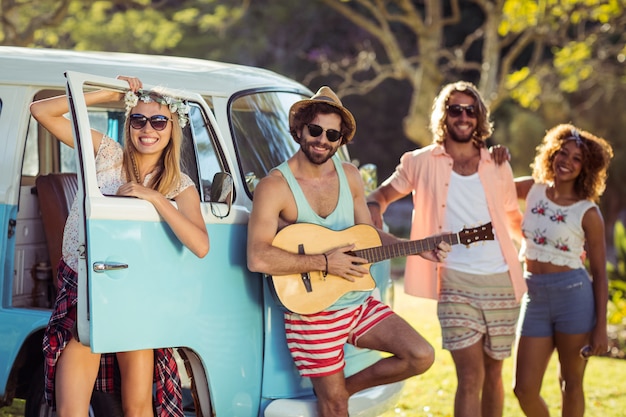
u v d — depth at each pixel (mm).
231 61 24094
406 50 26328
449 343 5195
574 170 5348
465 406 5102
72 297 4004
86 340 3809
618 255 10648
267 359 4512
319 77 26047
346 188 4570
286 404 4477
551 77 15242
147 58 5352
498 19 13711
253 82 5234
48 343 4020
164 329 4020
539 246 5473
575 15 13195
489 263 5168
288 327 4438
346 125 4445
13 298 5148
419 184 5355
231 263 4348
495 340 5176
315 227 4387
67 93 3844
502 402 5492
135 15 14992
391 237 4750
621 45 14344
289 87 5539
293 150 5215
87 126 3809
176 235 3990
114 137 5508
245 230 4453
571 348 5453
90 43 15367
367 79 26375
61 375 4000
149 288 3953
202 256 4020
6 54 4902
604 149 5426
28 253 5242
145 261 3936
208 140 4676
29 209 5238
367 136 28953
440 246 4504
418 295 5305
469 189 5246
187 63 5328
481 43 26906
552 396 7344
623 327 9922
